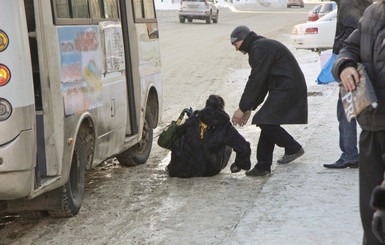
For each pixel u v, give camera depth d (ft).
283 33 111.55
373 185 11.35
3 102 15.65
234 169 23.20
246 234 16.48
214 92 48.52
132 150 25.35
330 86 44.52
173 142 23.57
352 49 11.49
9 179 15.88
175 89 50.67
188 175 23.36
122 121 22.99
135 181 23.41
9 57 15.60
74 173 19.31
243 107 22.40
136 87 24.84
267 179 22.44
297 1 251.80
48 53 17.13
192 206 19.93
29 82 16.08
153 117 28.12
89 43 19.84
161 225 18.24
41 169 17.48
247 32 22.40
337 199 19.24
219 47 87.45
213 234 17.22
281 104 22.31
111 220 18.99
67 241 17.40
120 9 23.99
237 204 19.93
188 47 87.92
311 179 21.52
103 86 20.94
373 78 11.02
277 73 22.29
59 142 17.53
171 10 183.11
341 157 22.95
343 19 22.74
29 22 17.42
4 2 15.52
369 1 22.40
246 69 63.52
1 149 15.70
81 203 19.83
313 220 17.42
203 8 140.77
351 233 16.29
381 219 9.90
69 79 18.20
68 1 18.54
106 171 25.18
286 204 18.93
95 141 20.21
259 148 23.13
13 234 18.16
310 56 70.54
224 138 22.81
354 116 10.77
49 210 18.90
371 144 11.29
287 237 16.17
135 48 24.71
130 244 16.89
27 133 16.02
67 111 17.95
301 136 28.30
